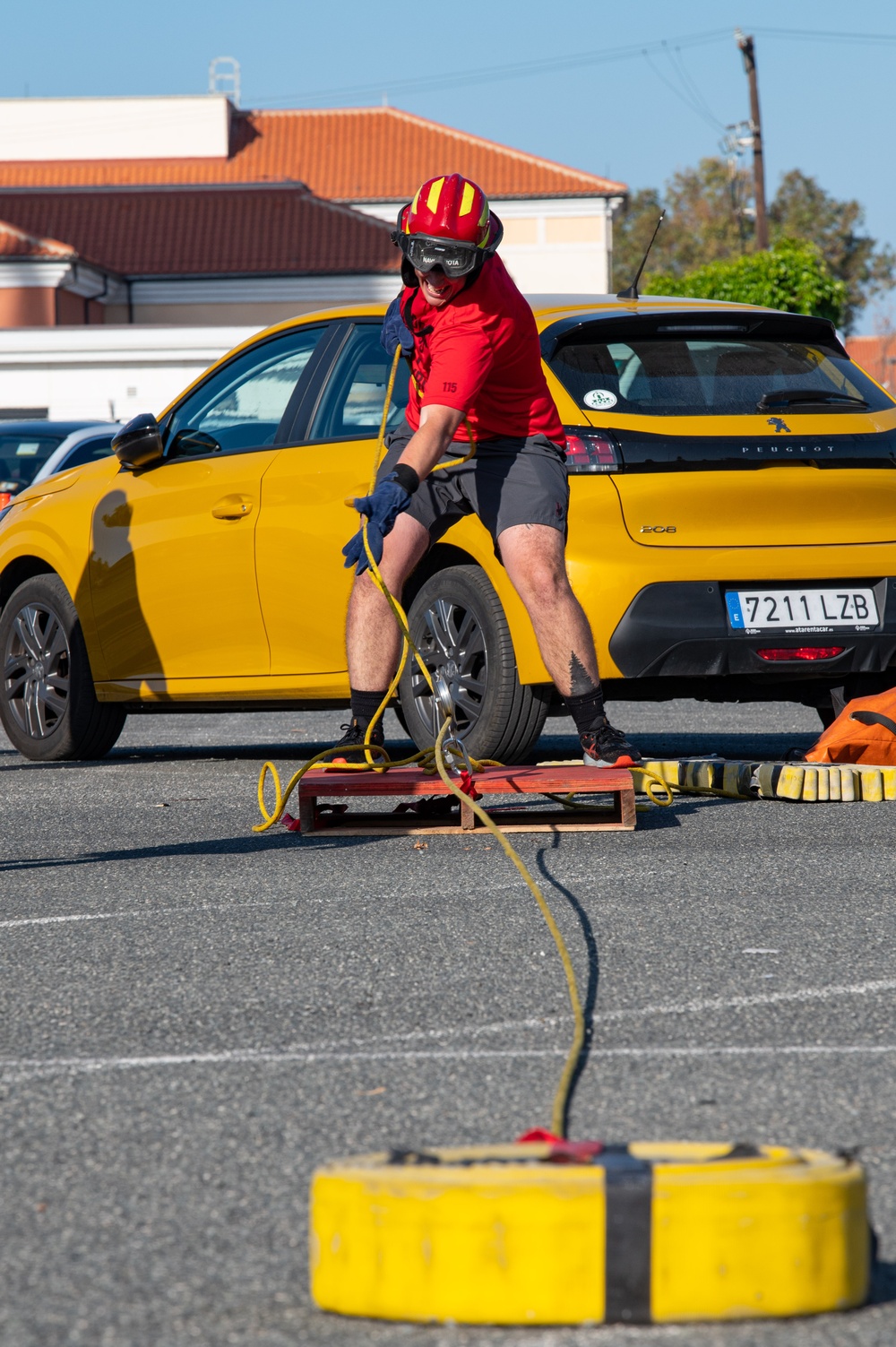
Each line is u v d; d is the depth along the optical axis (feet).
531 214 374.84
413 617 43.98
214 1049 20.77
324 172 390.21
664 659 40.63
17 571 56.65
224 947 26.05
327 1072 19.76
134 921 28.17
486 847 35.06
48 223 349.20
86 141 394.32
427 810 39.27
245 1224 15.14
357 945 25.98
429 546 38.60
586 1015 22.06
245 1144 17.33
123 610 51.65
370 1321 12.89
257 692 48.11
